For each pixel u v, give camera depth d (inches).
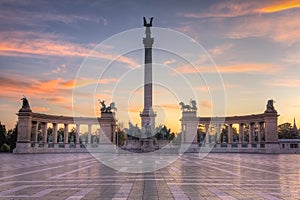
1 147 4421.8
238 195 700.0
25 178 1025.5
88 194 713.0
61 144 3981.3
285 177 1048.8
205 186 838.5
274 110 3791.8
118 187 818.8
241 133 4249.5
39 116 3789.4
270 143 3747.5
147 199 653.9
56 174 1152.8
